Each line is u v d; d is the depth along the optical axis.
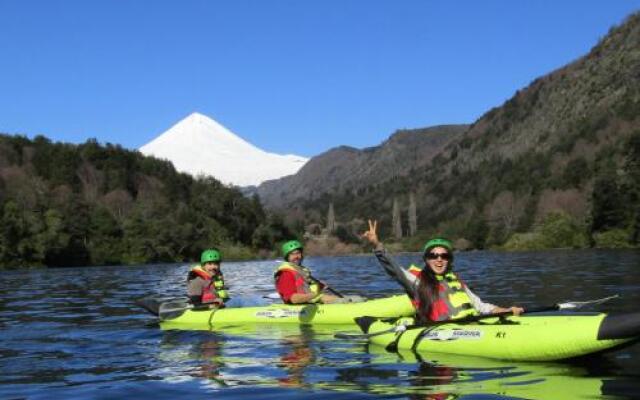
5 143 107.69
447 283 7.82
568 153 137.00
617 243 66.88
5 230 58.91
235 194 106.00
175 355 7.74
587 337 6.12
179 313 11.27
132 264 71.75
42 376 6.68
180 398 5.60
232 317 10.89
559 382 5.61
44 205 71.12
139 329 10.31
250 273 35.19
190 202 103.81
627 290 13.10
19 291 21.19
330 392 5.59
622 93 165.88
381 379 6.00
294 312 10.65
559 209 88.31
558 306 7.33
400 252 115.94
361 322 8.89
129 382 6.29
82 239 70.38
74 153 110.31
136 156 122.81
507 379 5.79
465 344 7.04
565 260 33.97
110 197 102.81
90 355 7.88
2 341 9.15
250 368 6.77
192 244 81.94
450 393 5.38
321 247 116.25
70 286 24.09
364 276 26.31
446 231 114.44
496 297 13.31
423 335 7.47
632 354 6.52
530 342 6.48
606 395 5.16
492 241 98.19
